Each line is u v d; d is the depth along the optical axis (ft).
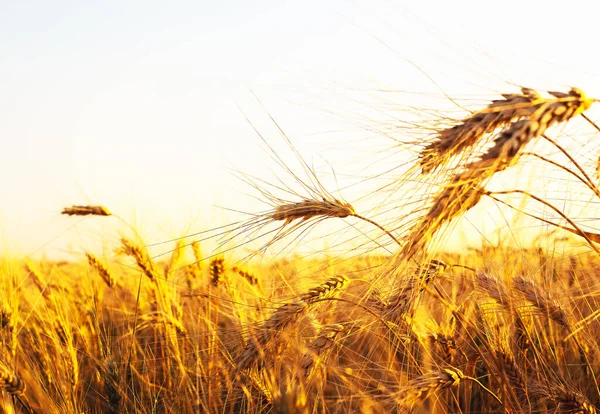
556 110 2.82
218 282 3.97
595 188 3.07
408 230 3.04
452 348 3.51
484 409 3.56
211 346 3.83
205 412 3.52
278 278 3.88
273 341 3.34
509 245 3.33
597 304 3.40
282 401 2.75
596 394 3.51
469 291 3.51
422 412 3.35
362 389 3.47
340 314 3.51
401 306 3.31
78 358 4.28
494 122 2.89
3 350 3.81
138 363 4.22
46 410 3.76
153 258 4.33
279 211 3.39
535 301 3.30
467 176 2.86
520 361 3.51
